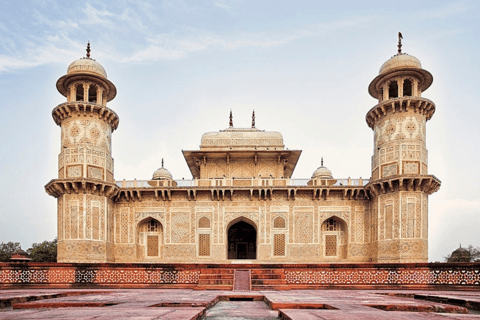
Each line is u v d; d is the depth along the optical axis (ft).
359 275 32.91
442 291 29.78
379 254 47.70
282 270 32.99
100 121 50.96
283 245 52.95
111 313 9.93
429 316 9.85
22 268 33.91
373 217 50.80
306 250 52.70
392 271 32.78
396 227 45.98
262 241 53.06
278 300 15.46
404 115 47.88
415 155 46.80
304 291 26.61
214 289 29.60
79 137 48.96
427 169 48.19
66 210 47.16
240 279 31.12
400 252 45.03
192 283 33.42
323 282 32.86
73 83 50.44
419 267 32.53
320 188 52.90
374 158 51.39
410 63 48.37
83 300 15.69
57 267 34.30
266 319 10.71
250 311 12.99
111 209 53.06
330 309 12.50
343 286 32.50
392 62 49.14
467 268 31.35
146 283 33.83
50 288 33.40
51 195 50.85
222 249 53.06
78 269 34.40
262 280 30.86
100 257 48.26
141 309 11.35
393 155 47.60
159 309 11.31
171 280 33.68
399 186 46.14
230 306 15.51
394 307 13.29
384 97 50.06
